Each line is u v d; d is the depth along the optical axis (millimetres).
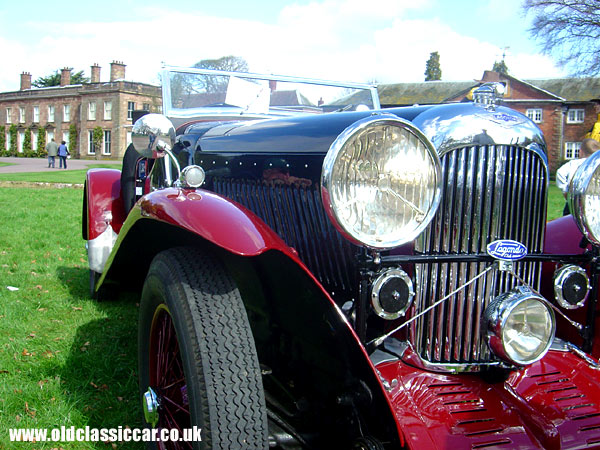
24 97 52406
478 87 1989
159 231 2180
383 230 1681
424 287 1887
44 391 2586
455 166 1858
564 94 37812
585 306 2191
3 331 3309
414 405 1748
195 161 2889
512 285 2012
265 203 2346
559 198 13562
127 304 3910
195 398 1547
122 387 2652
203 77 3654
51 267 4973
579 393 1888
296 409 2020
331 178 1585
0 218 7812
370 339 1957
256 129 2510
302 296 1769
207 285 1690
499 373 1893
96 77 49000
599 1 26438
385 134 1644
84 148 47594
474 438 1670
